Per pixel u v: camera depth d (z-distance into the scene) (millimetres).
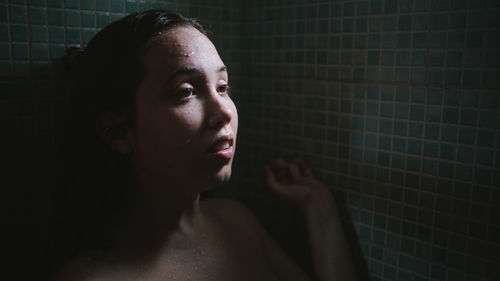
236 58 1013
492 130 683
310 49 892
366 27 801
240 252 773
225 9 969
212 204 824
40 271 756
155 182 640
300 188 894
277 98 972
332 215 858
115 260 635
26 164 725
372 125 823
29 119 720
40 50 719
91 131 645
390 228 828
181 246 692
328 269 822
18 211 725
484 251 715
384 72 791
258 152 1035
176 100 590
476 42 680
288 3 915
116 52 610
